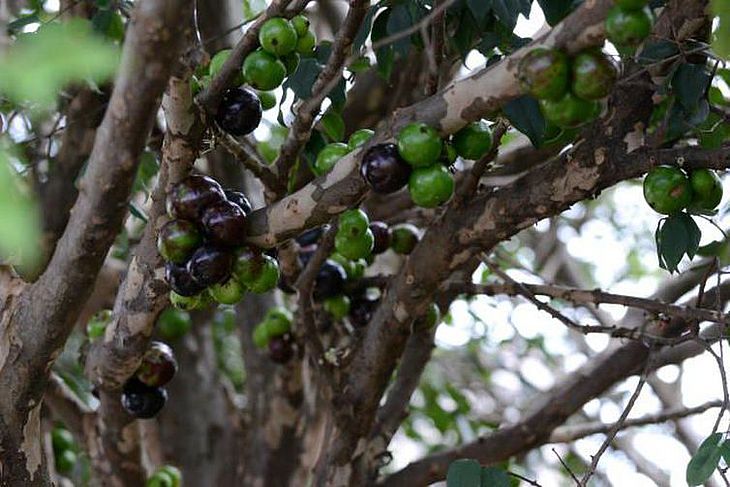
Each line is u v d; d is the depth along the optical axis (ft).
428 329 3.70
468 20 3.18
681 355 3.84
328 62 3.09
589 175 3.02
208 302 3.16
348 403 3.56
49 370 3.18
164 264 3.11
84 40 2.19
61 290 3.04
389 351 3.48
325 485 3.66
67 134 3.87
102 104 3.75
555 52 2.68
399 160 2.86
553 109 2.74
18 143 3.77
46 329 3.10
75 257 2.98
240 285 3.04
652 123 3.30
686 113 3.12
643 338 3.23
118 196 2.87
